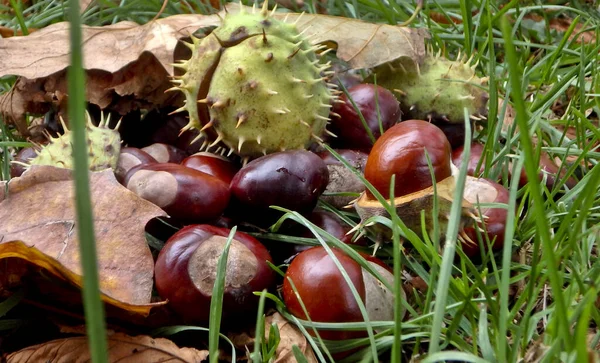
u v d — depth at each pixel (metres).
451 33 0.58
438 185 0.37
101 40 0.46
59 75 0.46
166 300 0.36
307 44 0.42
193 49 0.42
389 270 0.37
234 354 0.34
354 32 0.46
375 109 0.43
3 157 0.45
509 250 0.32
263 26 0.41
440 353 0.31
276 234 0.39
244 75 0.40
